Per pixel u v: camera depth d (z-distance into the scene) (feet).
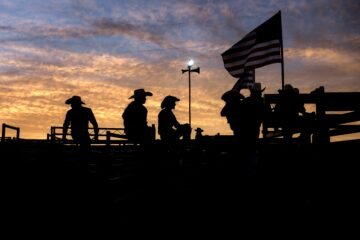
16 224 32.45
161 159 36.45
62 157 34.73
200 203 35.29
